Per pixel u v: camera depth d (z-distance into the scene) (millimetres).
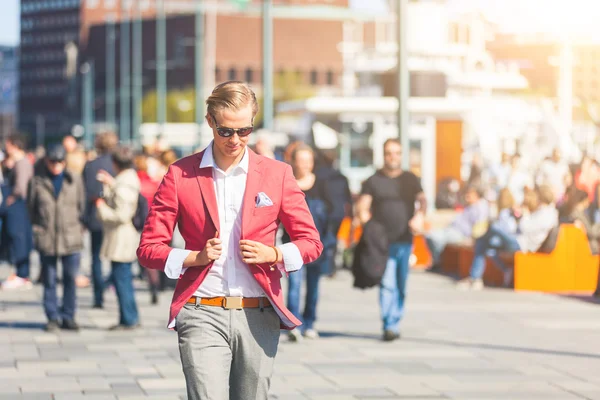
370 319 19062
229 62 181250
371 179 16266
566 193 24359
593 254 23828
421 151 44688
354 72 47781
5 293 23391
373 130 46094
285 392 12289
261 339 7402
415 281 25875
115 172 19625
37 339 16609
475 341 16234
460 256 26031
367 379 13125
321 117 46562
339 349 15586
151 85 191000
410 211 16297
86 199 20078
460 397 11977
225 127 7152
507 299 21922
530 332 17156
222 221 7387
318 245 7516
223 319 7332
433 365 14125
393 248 16328
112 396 12070
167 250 7316
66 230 17219
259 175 7430
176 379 13133
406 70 24047
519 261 23453
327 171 23578
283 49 182625
